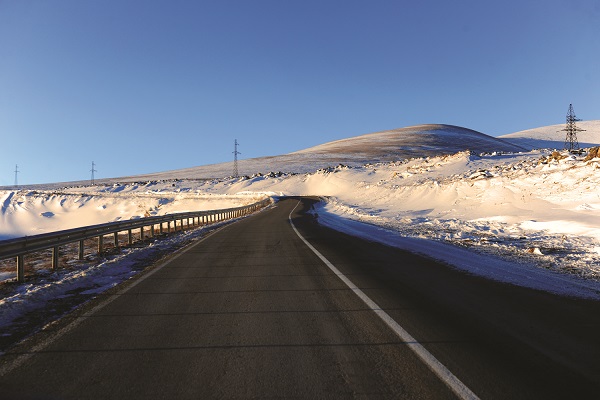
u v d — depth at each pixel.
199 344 4.83
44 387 3.74
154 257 12.59
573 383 3.67
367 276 8.76
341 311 6.14
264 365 4.18
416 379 3.79
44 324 5.75
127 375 3.98
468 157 58.75
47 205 83.06
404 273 8.99
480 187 31.17
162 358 4.41
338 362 4.22
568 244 12.52
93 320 5.88
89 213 75.62
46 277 9.30
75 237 11.48
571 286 7.47
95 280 8.98
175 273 9.62
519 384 3.66
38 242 9.42
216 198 79.12
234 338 5.03
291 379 3.85
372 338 4.93
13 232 65.88
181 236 19.38
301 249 13.55
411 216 27.31
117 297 7.30
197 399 3.49
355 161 145.62
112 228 14.23
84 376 3.97
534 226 16.73
